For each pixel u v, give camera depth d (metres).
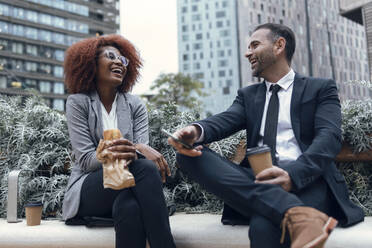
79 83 1.76
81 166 1.57
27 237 1.45
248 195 1.14
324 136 1.32
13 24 42.97
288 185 1.18
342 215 1.32
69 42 48.34
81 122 1.65
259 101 1.55
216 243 1.32
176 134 1.30
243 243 1.29
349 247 1.17
